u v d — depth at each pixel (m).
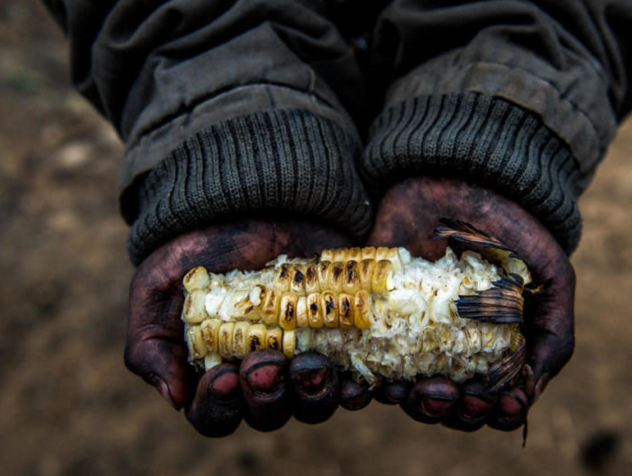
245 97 0.26
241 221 0.25
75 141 0.89
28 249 0.76
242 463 0.61
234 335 0.24
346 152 0.26
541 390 0.25
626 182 0.85
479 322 0.24
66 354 0.67
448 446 0.62
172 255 0.25
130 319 0.26
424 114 0.27
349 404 0.25
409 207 0.27
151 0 0.28
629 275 0.74
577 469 0.61
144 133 0.27
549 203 0.25
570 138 0.27
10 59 0.98
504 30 0.27
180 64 0.27
